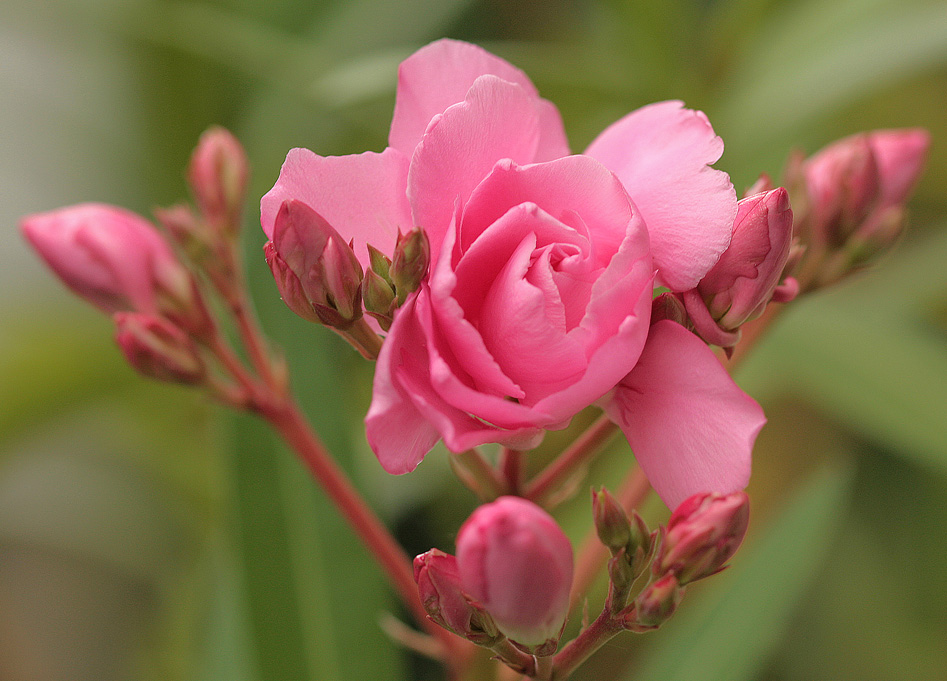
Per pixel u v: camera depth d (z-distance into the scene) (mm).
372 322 341
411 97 331
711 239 322
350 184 329
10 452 452
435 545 466
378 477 459
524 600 316
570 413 313
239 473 387
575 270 315
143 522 502
